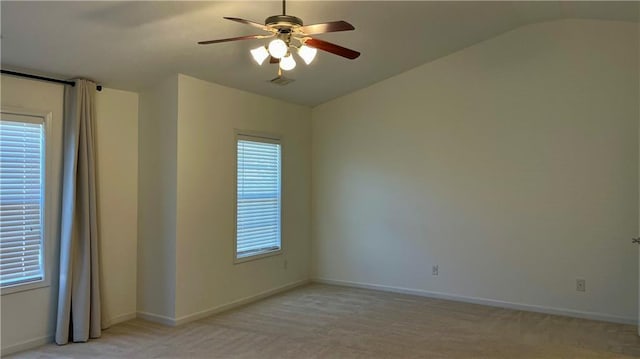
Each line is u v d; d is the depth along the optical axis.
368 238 6.41
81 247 4.37
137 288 5.06
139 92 5.07
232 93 5.50
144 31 3.83
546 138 5.27
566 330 4.62
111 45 3.96
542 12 4.89
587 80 5.07
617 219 4.92
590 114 5.05
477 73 5.65
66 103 4.41
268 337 4.41
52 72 4.21
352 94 6.53
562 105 5.18
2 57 3.81
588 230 5.05
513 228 5.44
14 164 4.06
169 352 4.03
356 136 6.52
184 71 4.78
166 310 4.82
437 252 5.91
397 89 6.19
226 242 5.39
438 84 5.90
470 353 4.00
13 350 4.03
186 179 4.88
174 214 4.79
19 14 3.28
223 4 3.62
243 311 5.30
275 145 6.22
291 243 6.47
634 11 4.59
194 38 4.11
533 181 5.34
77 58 4.05
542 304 5.27
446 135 5.86
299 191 6.64
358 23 4.46
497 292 5.52
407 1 4.14
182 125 4.84
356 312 5.25
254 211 5.87
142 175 5.05
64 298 4.25
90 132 4.45
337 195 6.67
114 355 3.97
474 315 5.13
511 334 4.50
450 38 5.27
